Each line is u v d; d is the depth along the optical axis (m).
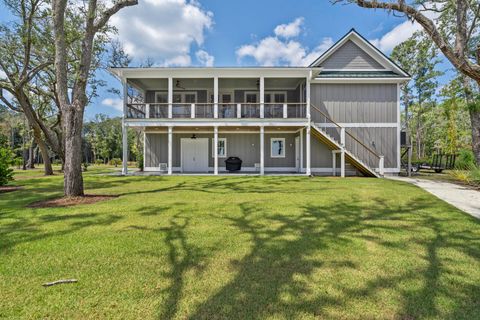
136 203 6.75
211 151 17.77
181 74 14.62
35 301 2.42
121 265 3.14
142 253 3.50
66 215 5.52
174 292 2.56
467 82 12.91
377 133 15.64
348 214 5.64
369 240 4.03
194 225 4.80
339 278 2.85
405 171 17.86
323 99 15.73
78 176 7.57
